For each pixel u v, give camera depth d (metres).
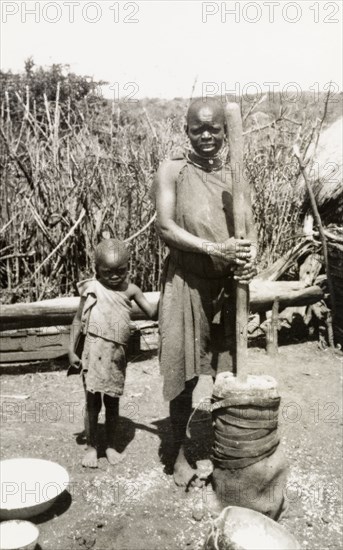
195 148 3.03
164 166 3.09
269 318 5.74
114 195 5.98
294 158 6.50
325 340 5.71
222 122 3.02
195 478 3.29
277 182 6.50
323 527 2.98
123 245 3.40
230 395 2.83
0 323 4.97
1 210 6.02
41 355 5.05
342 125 6.98
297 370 5.05
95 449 3.53
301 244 5.93
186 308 3.11
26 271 5.86
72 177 5.96
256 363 5.19
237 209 2.85
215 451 2.96
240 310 2.88
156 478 3.38
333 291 5.55
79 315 3.47
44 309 4.97
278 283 5.56
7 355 5.01
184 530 2.93
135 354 5.30
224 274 3.05
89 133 6.51
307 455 3.66
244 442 2.84
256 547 2.66
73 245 5.83
